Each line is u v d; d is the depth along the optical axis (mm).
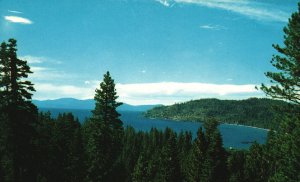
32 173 28391
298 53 21734
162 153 51844
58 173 45812
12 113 26172
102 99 37406
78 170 49906
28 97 26672
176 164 48438
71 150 51094
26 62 26828
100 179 38031
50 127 52688
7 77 25953
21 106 26984
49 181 42844
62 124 55312
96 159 37938
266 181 55375
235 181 57312
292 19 22453
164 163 48812
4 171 27156
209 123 51438
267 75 23172
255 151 59156
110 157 39062
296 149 23141
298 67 21938
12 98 26109
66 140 53719
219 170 46281
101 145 37594
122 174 62250
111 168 39469
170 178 47844
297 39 22062
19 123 26531
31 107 27094
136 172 60562
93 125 38031
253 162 58312
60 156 47469
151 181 59531
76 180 50094
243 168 64125
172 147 48812
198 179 48719
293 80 22391
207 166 46281
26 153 27250
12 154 26906
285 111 23078
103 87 37219
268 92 23094
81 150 51219
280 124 23875
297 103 22719
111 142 38531
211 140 50031
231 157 68375
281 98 22859
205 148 49750
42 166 29812
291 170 23500
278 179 24484
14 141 26594
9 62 26109
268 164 55000
